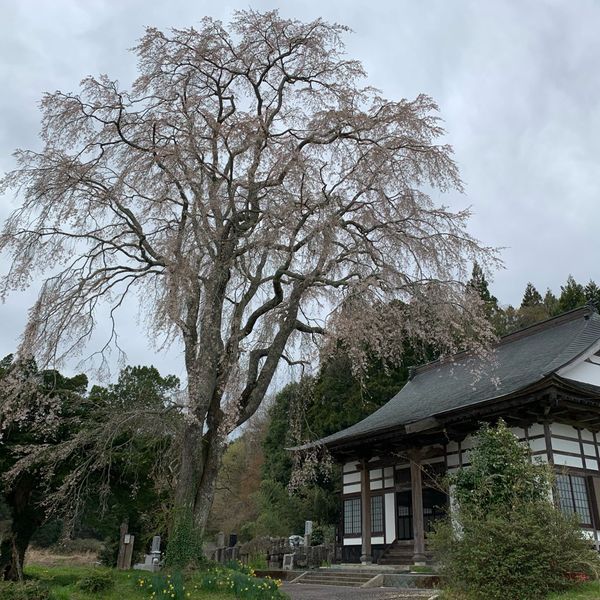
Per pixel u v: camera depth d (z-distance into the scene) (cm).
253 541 2484
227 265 1138
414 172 1251
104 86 1170
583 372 1650
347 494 2152
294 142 1230
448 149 1227
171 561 998
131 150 1209
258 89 1290
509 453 1065
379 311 1152
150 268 1191
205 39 1217
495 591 826
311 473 1340
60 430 1359
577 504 1475
